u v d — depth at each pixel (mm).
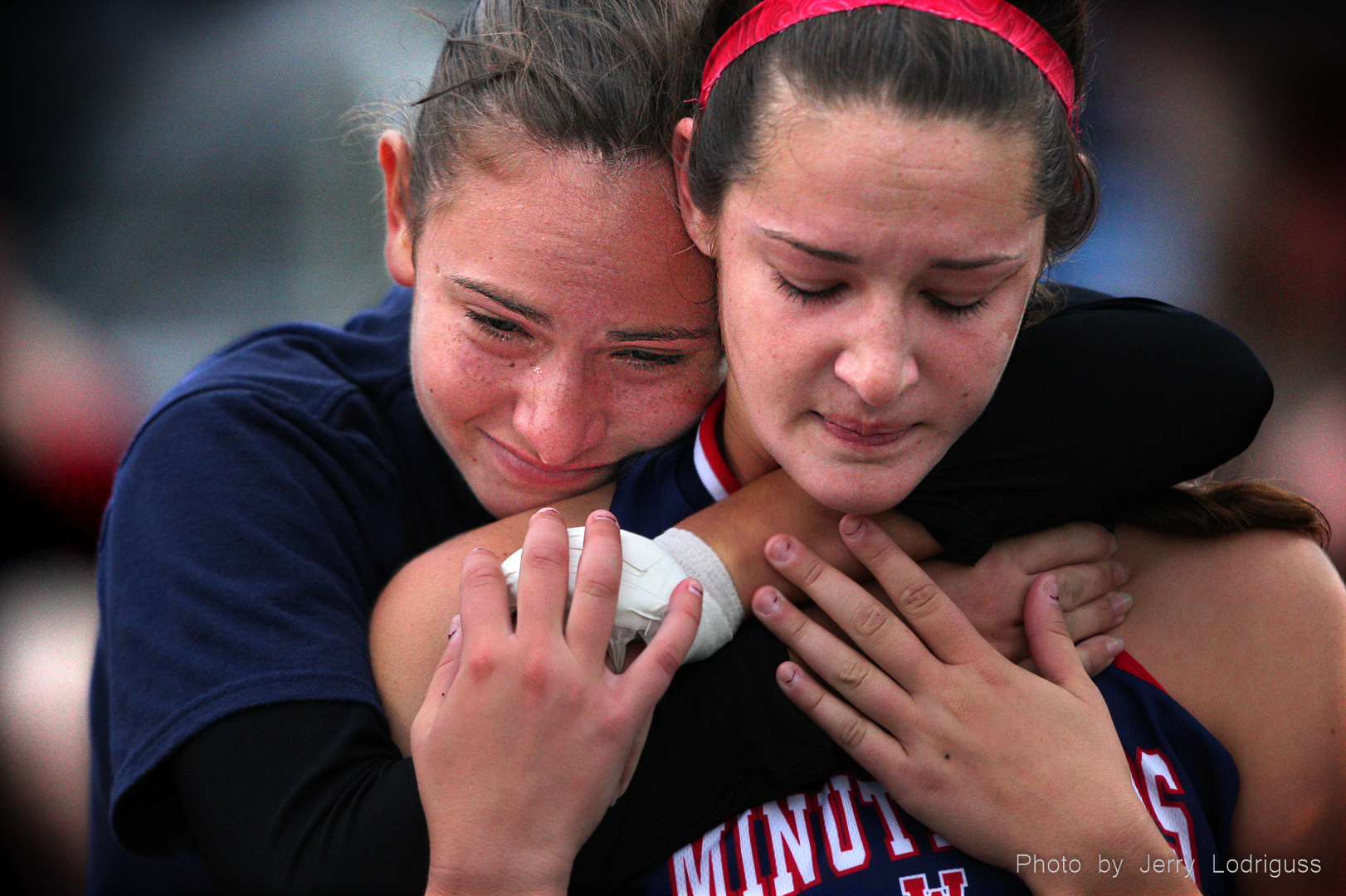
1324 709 5105
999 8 3916
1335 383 15000
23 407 14281
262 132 15797
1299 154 16531
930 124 3705
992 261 3904
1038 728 4664
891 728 4684
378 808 4531
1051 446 5008
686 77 4742
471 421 5297
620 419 5184
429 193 5062
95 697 6492
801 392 4184
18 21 16016
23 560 13195
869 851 4680
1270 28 16750
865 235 3797
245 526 5352
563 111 4570
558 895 4254
